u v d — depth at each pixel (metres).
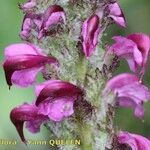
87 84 0.23
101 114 0.23
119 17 0.23
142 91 0.24
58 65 0.23
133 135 0.24
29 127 0.24
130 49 0.23
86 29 0.22
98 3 0.23
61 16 0.23
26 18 0.23
